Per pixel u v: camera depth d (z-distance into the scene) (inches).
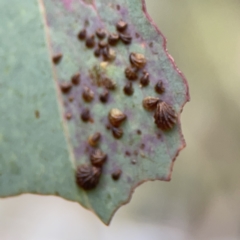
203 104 8.5
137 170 6.8
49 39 6.8
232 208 8.8
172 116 6.8
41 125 6.8
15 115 6.8
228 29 8.3
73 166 6.8
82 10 6.9
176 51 8.3
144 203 9.3
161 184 9.3
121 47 6.9
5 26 6.8
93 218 9.5
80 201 6.8
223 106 8.5
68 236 9.2
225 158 8.7
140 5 6.9
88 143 6.8
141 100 6.8
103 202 6.8
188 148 8.8
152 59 6.9
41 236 9.2
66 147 6.8
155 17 8.2
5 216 9.4
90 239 9.2
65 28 6.9
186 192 9.1
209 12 8.3
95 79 6.9
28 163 6.8
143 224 9.3
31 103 6.8
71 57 6.9
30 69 6.8
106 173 6.8
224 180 8.8
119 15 6.9
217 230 8.9
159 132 6.8
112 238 9.2
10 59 6.8
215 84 8.4
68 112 6.8
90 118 6.8
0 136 6.8
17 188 6.7
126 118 6.8
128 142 6.8
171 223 9.1
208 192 8.9
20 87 6.8
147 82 6.8
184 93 6.8
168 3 8.2
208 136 8.6
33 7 6.8
